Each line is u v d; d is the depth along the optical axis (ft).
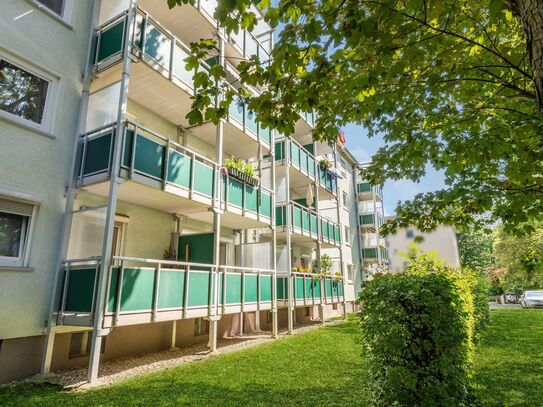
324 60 11.38
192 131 39.06
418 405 13.70
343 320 61.67
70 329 23.65
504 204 17.97
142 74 28.76
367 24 10.07
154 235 33.01
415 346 13.89
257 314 47.70
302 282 49.70
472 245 94.02
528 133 15.46
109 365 25.53
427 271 15.66
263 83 12.27
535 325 48.70
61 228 24.48
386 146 22.33
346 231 91.35
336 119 17.57
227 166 35.58
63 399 17.26
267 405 16.80
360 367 24.62
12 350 21.17
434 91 16.83
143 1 33.55
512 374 22.36
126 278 22.94
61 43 26.11
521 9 7.66
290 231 49.39
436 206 19.65
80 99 26.96
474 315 33.45
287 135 13.00
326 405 16.72
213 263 31.71
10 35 23.02
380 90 16.80
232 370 23.59
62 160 25.16
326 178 66.03
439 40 12.86
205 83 12.25
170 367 24.85
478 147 16.75
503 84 13.78
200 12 35.22
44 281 23.03
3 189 21.48
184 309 27.20
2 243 21.76
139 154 25.21
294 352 30.19
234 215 36.91
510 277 86.12
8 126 22.33
